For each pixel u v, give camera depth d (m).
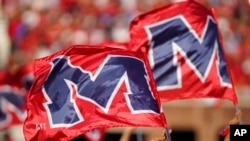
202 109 44.56
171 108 44.47
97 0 57.22
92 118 21.56
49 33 54.97
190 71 24.59
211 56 24.70
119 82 21.83
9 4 57.88
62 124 21.56
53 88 21.86
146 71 21.92
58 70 21.91
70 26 55.34
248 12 56.47
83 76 21.88
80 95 21.75
